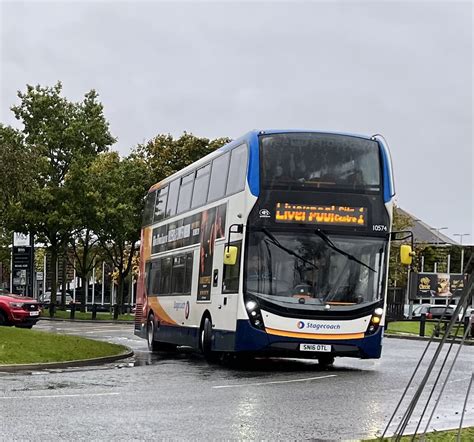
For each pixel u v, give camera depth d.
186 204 22.36
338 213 17.20
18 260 52.16
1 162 26.47
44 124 53.94
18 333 21.94
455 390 14.58
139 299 27.64
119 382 15.16
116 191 53.34
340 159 17.48
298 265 16.92
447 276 70.50
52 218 52.00
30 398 12.41
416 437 8.91
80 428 9.73
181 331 21.72
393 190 17.64
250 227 16.95
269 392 13.61
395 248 70.69
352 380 15.81
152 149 56.97
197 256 20.61
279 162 17.22
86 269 58.50
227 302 17.69
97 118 55.28
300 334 16.73
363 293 17.06
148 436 9.28
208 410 11.38
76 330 38.22
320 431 9.77
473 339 34.00
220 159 19.62
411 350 26.72
